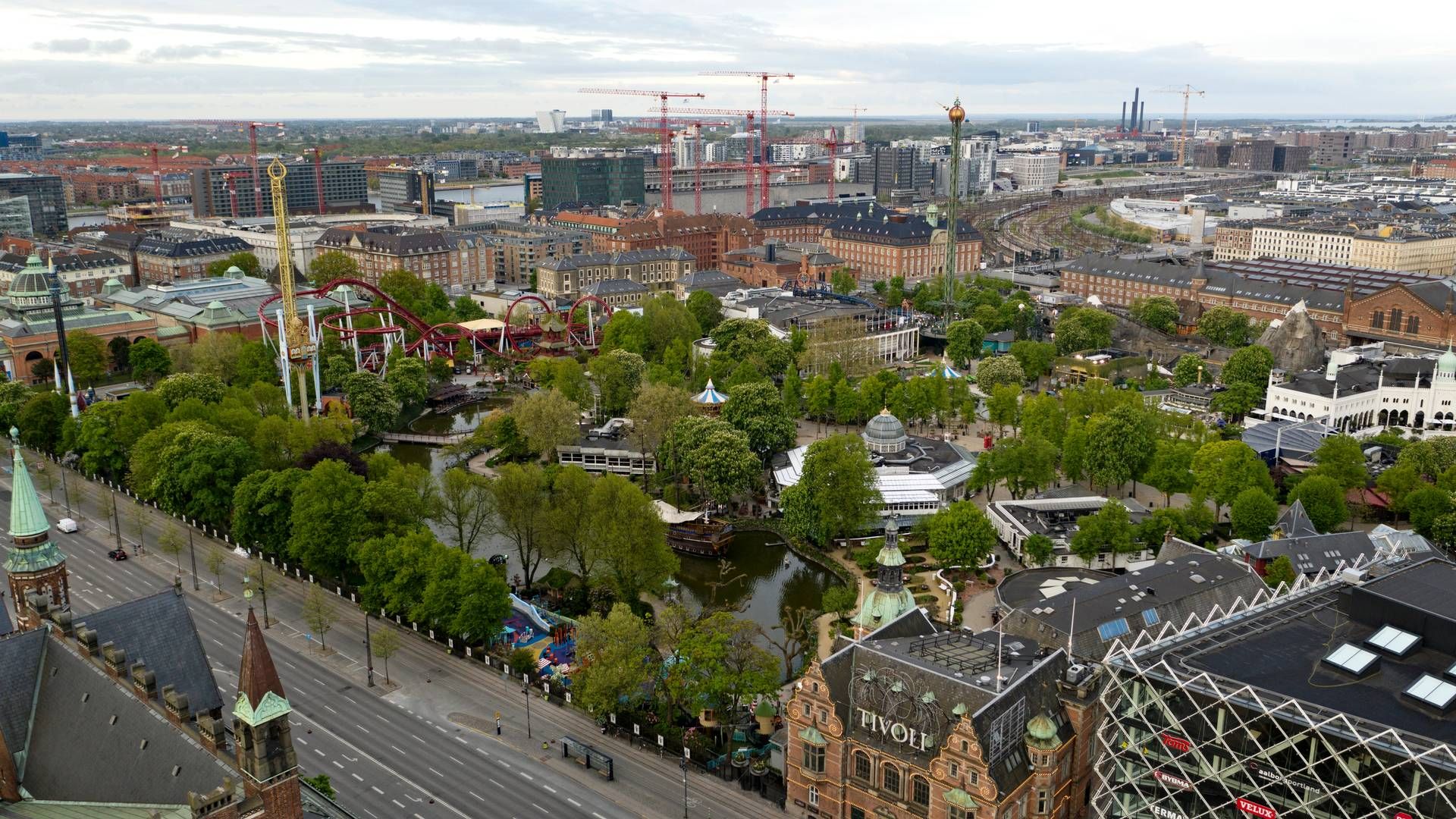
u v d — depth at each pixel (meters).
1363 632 128.25
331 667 172.88
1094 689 136.25
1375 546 195.00
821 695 135.75
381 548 185.75
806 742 137.88
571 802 139.75
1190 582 166.25
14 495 136.62
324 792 133.88
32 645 114.31
